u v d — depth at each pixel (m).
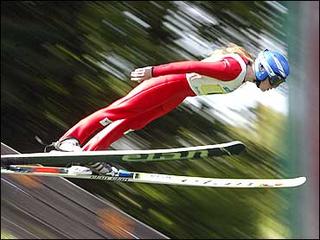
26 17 34.62
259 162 34.53
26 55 34.44
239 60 14.13
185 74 14.44
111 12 35.81
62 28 35.06
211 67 13.81
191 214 34.53
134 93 14.62
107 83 34.78
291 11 32.25
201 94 14.61
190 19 36.88
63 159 14.28
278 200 33.25
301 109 31.38
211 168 34.75
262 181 16.69
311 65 31.25
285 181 16.70
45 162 14.30
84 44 35.16
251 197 34.22
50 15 34.97
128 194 33.97
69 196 21.70
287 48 31.95
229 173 34.38
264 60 14.30
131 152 14.38
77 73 34.78
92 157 14.30
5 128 33.53
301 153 31.81
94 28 35.44
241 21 36.97
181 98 14.71
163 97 14.53
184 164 34.81
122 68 35.28
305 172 31.56
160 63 35.81
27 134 33.69
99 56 35.16
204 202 34.56
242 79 14.23
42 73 34.47
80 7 35.41
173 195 34.31
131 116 14.59
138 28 36.03
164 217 34.12
